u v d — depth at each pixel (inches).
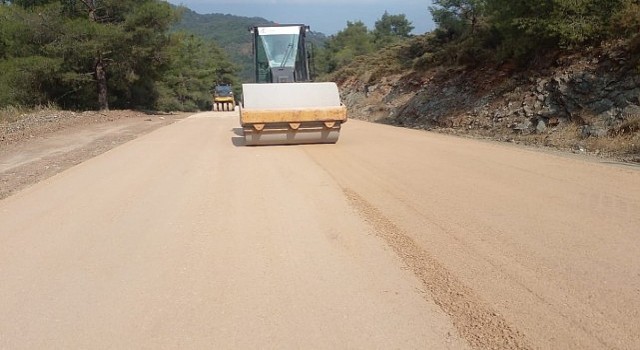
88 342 152.9
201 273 200.4
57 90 1220.5
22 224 270.8
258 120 496.4
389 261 208.2
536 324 156.6
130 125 833.5
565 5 664.4
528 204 285.6
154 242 236.5
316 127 515.2
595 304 167.9
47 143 602.5
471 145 526.9
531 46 736.3
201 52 2746.1
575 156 469.1
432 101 921.5
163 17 1182.3
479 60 888.3
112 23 1198.3
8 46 1189.7
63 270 206.5
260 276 196.7
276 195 317.4
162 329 159.2
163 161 447.8
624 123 537.0
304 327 158.7
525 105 680.4
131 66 1232.2
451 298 174.9
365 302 173.9
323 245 228.5
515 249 216.8
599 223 249.4
